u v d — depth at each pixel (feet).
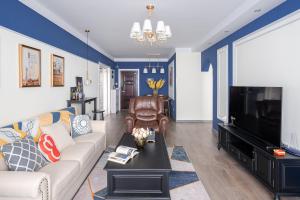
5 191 5.53
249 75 12.91
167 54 30.76
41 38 11.80
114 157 8.02
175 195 8.43
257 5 10.14
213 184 9.37
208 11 12.57
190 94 24.88
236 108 13.00
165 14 13.09
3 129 7.59
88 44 20.43
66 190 7.36
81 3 11.44
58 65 13.75
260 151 9.07
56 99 13.65
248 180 9.75
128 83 36.22
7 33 9.01
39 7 11.50
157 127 15.84
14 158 6.60
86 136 11.96
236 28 14.24
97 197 8.26
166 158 8.36
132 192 7.50
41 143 8.07
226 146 12.93
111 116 28.76
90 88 21.16
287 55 9.46
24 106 10.23
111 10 12.46
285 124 9.66
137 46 24.08
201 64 24.47
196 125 22.52
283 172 7.91
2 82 8.72
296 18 8.77
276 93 9.04
